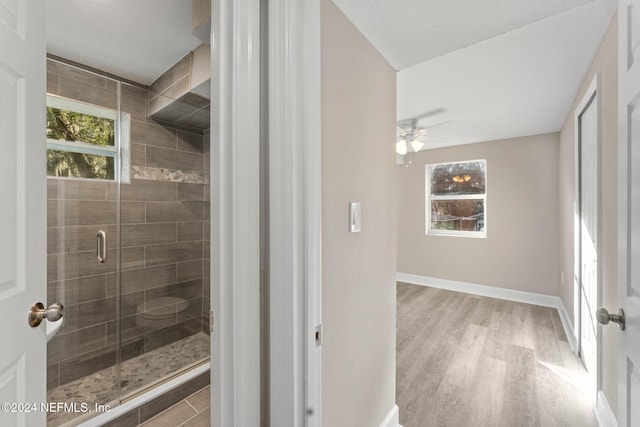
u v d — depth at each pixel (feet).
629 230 2.74
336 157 3.42
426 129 10.61
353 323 3.81
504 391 6.14
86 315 6.63
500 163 12.26
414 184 14.69
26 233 2.40
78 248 6.53
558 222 10.94
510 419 5.33
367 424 4.17
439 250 13.96
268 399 2.72
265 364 2.73
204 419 5.43
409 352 7.85
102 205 6.93
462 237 13.30
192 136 8.75
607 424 4.82
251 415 2.49
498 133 11.20
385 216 4.69
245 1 2.43
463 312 10.73
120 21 5.01
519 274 11.88
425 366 7.14
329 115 3.29
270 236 2.62
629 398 2.72
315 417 2.68
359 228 3.87
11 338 2.24
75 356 6.41
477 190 13.24
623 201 2.86
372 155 4.25
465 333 9.00
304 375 2.61
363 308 4.05
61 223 6.29
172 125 8.27
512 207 12.00
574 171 7.86
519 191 11.83
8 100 2.19
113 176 7.11
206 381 6.37
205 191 9.12
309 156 2.62
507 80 6.60
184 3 4.54
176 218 8.46
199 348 8.00
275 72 2.57
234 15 2.40
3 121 2.15
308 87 2.60
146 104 7.67
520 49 5.32
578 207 7.50
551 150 11.11
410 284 14.57
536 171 11.43
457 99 7.77
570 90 7.11
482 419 5.34
